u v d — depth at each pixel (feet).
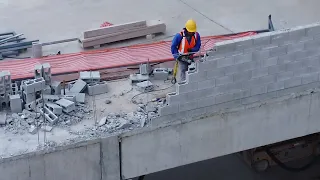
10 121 38.09
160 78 43.80
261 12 58.70
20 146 35.76
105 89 41.86
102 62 47.03
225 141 40.40
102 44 51.60
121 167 37.99
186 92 37.45
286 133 42.47
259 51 38.22
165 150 38.68
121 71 45.42
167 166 39.34
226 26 55.67
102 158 36.99
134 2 61.72
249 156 53.78
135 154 37.93
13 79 43.09
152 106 39.83
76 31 54.90
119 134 36.70
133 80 43.27
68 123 37.99
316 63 40.57
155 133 37.68
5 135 36.86
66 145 35.65
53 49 51.11
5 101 39.47
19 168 35.17
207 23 56.39
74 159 36.32
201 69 37.11
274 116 41.22
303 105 41.75
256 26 55.62
